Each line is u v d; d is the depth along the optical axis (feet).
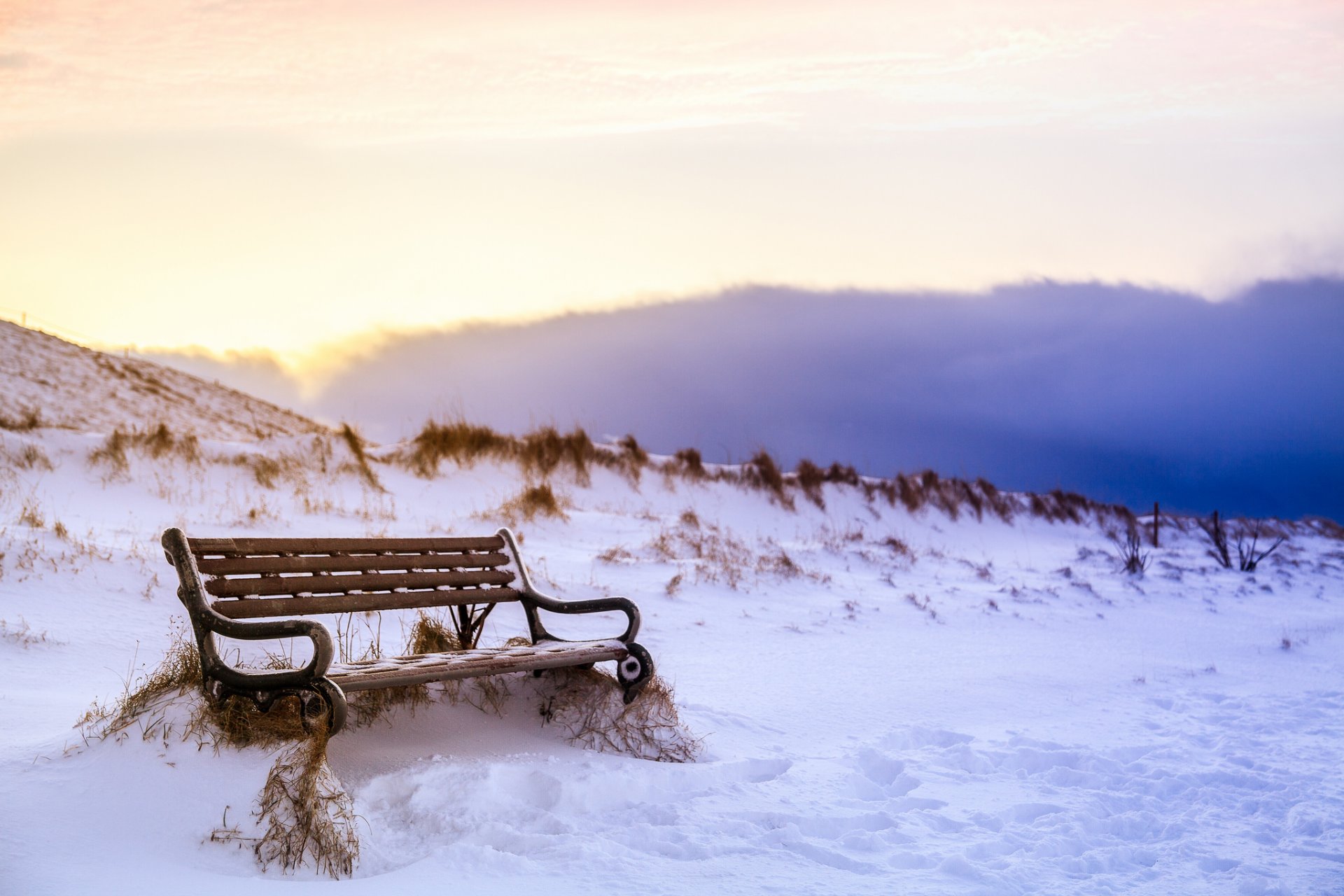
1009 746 21.83
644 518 62.95
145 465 53.21
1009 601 49.26
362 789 15.33
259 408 141.90
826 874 13.70
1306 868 14.67
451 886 12.55
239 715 15.11
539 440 75.10
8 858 11.85
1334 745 22.54
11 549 31.04
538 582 38.83
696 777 17.99
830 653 33.19
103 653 24.66
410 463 65.51
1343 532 119.03
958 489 95.71
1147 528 103.65
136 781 13.79
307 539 17.88
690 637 33.81
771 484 82.48
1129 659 35.45
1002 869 14.25
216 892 11.69
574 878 13.01
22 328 132.05
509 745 18.39
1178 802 18.24
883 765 20.04
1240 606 55.72
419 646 21.53
